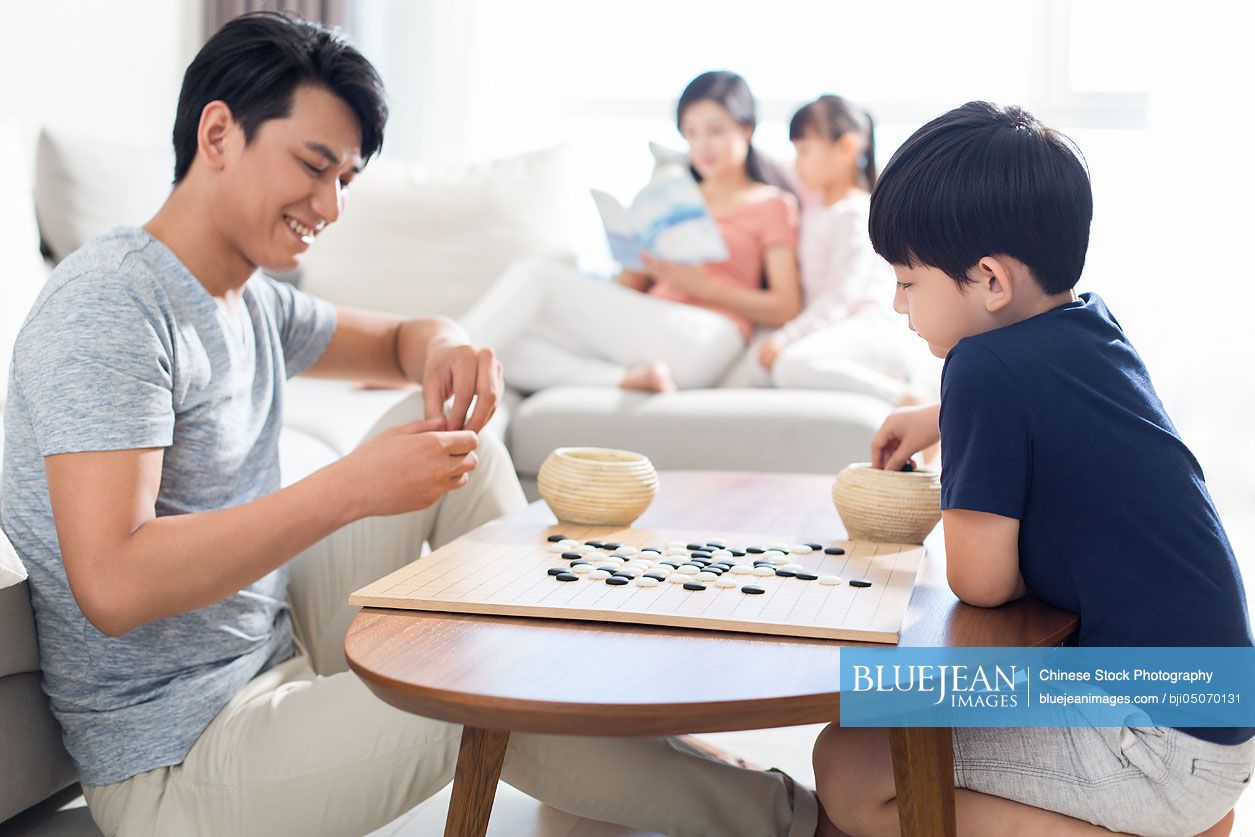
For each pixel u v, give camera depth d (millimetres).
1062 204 1116
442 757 1230
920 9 3615
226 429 1317
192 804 1246
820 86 3684
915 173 1146
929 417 1396
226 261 1302
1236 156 3475
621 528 1339
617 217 2777
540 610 1018
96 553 1102
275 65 1226
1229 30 3451
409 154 3775
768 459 2430
